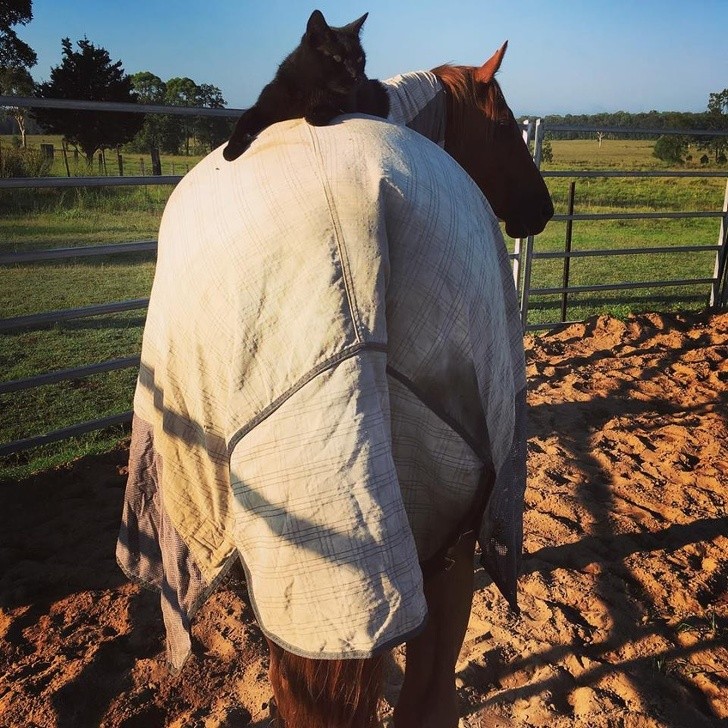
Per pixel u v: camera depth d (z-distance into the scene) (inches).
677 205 823.1
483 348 60.0
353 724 52.5
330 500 49.5
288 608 50.7
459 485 58.3
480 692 98.2
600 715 92.7
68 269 439.8
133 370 258.4
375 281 53.1
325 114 64.2
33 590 122.5
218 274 56.1
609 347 262.4
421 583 51.7
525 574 123.4
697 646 106.8
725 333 278.2
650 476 161.8
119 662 105.0
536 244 565.6
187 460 60.2
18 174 705.0
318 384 50.8
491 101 95.1
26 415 216.1
